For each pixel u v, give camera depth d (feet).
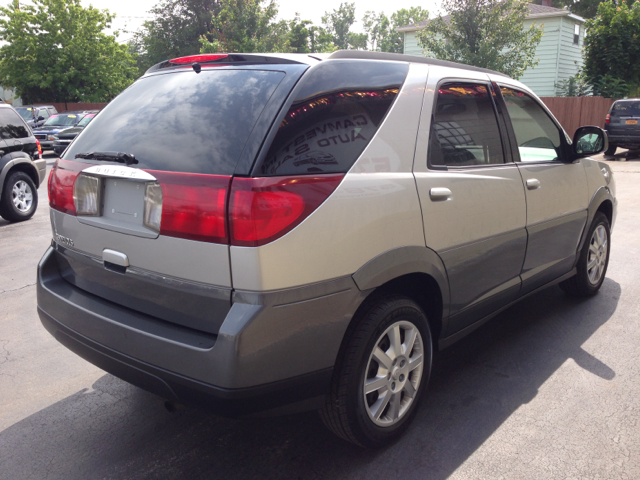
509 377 10.55
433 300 8.95
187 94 7.76
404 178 7.88
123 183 7.36
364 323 7.45
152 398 10.02
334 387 7.32
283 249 6.34
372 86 7.90
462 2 60.70
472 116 9.71
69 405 9.75
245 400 6.38
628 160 52.31
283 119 6.69
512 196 10.25
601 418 9.09
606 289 15.58
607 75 73.31
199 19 125.08
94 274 8.00
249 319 6.18
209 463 8.04
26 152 27.53
